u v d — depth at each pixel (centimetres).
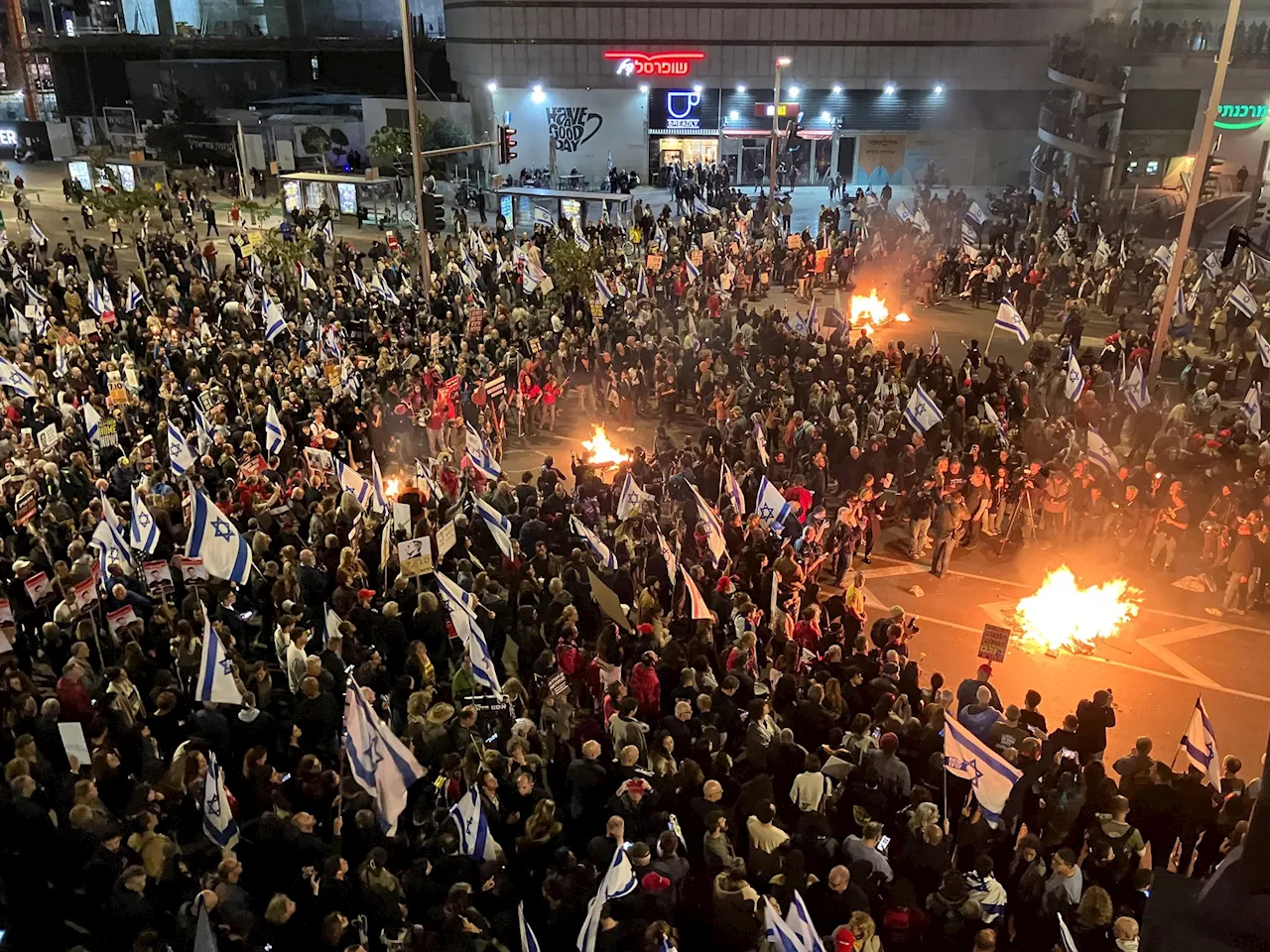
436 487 1641
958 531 1772
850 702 1159
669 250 3675
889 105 5572
